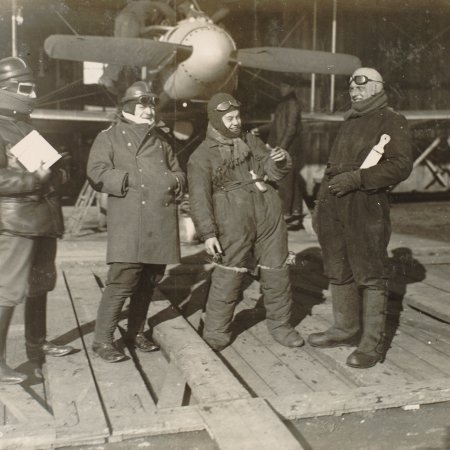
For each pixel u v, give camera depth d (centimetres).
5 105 297
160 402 284
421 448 252
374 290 327
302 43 986
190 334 360
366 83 327
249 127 930
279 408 271
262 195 352
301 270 542
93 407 269
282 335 369
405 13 1058
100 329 334
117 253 321
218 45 672
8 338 374
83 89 957
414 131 1068
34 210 296
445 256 583
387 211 329
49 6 891
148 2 753
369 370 323
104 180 321
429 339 383
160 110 711
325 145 1047
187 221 616
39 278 318
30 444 238
